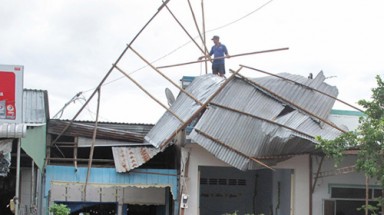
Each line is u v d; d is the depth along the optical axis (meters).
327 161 17.48
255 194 21.72
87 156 19.45
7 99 11.22
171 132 16.17
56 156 18.77
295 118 16.02
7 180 16.16
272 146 15.92
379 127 12.38
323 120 15.97
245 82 16.41
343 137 13.01
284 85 16.44
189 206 16.56
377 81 13.34
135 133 18.05
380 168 12.49
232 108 16.05
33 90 17.28
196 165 16.75
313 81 16.84
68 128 17.33
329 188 17.62
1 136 10.69
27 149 12.13
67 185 17.56
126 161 16.59
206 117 15.85
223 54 18.48
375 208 14.27
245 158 15.78
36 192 15.21
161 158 19.67
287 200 18.08
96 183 16.36
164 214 18.69
